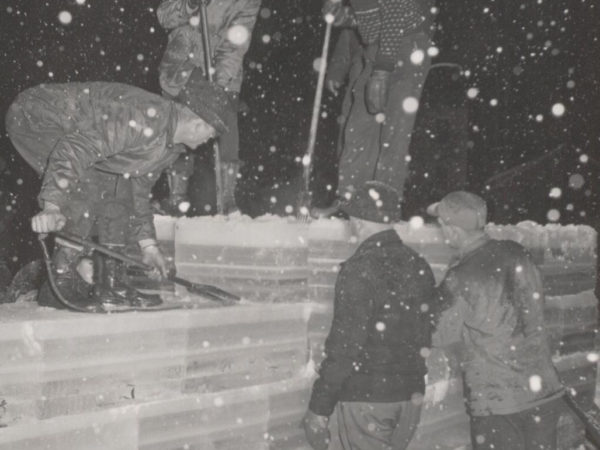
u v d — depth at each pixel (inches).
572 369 203.6
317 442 132.6
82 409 114.8
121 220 138.6
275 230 150.9
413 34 197.5
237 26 190.5
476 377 144.7
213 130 130.9
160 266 144.7
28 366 109.7
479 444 146.1
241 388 136.0
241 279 152.9
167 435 124.1
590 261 214.4
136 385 121.8
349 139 210.2
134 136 126.5
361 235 137.4
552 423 143.9
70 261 128.9
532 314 143.8
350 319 129.3
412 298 134.1
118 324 119.0
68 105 127.1
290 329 150.9
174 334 127.0
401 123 200.1
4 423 107.3
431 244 174.2
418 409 136.7
